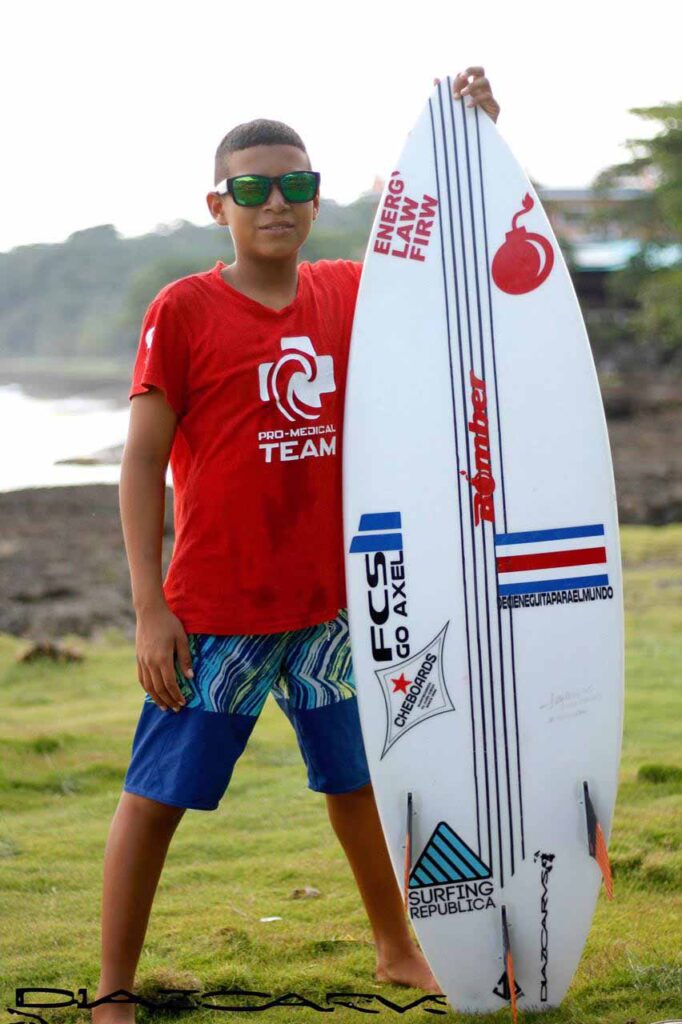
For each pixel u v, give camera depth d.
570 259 41.06
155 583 2.38
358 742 2.57
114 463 20.19
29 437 26.17
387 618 2.49
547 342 2.60
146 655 2.37
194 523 2.41
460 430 2.54
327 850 3.49
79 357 66.12
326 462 2.47
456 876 2.48
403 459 2.52
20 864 3.39
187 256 65.62
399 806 2.49
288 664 2.51
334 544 2.49
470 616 2.51
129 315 63.06
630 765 4.12
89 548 11.23
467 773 2.49
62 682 6.13
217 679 2.39
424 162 2.62
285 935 2.87
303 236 2.43
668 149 32.44
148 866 2.42
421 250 2.59
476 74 2.64
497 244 2.61
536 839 2.50
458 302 2.58
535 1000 2.50
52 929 2.93
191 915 3.01
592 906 2.52
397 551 2.50
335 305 2.58
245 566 2.39
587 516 2.56
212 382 2.38
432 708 2.49
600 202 37.50
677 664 6.01
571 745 2.52
